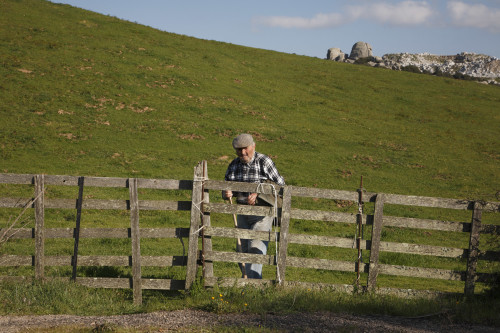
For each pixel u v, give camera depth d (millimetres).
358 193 7816
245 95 38406
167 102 33750
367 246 7848
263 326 5770
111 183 7551
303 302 6820
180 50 46375
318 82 46719
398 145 32562
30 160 23000
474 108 44312
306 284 7801
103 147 25875
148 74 37969
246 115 34031
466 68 152000
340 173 26422
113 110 31078
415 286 10812
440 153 31938
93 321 6059
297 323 6016
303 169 26344
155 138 28203
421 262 13461
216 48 51125
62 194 19312
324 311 6664
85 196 19266
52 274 8789
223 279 7652
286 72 48719
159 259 7637
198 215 7590
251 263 7984
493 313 6617
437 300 7320
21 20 43812
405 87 49406
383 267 7809
